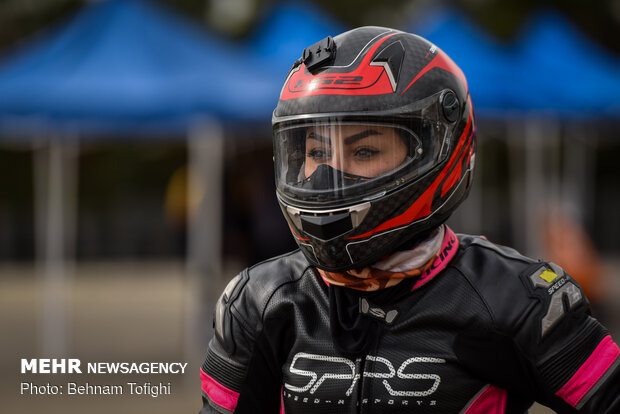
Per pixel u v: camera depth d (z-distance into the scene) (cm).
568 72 1136
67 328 1529
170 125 1088
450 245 287
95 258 3306
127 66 998
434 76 281
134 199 3431
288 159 291
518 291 269
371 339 275
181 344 1320
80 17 1127
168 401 918
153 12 1045
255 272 309
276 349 293
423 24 1201
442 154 280
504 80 1073
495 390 272
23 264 3181
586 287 1409
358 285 277
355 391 272
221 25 3038
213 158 1153
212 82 960
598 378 262
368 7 3172
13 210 3375
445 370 267
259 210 1005
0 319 1686
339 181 273
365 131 272
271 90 972
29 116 996
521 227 2272
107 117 987
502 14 2934
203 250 1144
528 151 1397
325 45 283
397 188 272
